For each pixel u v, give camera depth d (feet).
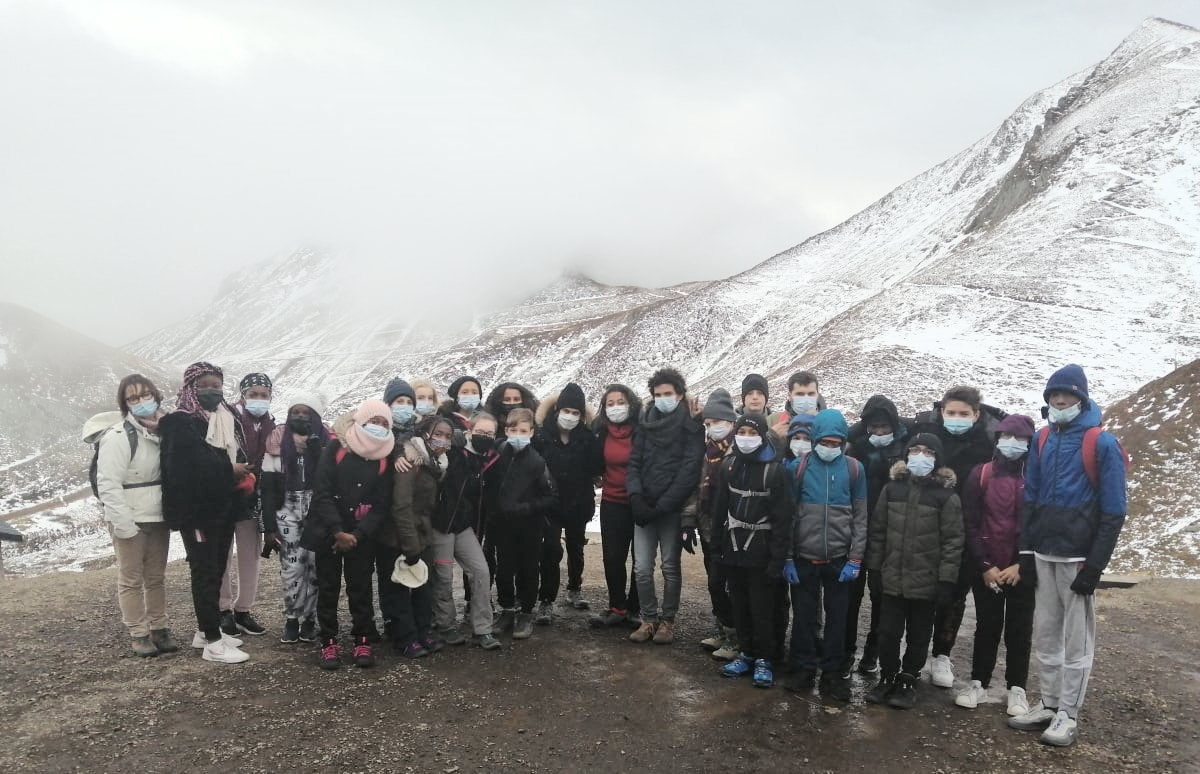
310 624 23.30
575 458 24.82
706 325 325.01
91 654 21.20
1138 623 28.09
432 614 23.75
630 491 22.77
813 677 20.66
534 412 25.59
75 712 17.21
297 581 22.81
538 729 17.16
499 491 23.02
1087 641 17.39
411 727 17.02
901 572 19.02
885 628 19.35
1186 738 17.69
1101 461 17.17
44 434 309.22
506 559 23.80
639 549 23.52
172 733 16.30
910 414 99.04
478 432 23.07
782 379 142.92
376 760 15.44
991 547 19.11
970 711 19.02
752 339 290.35
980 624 19.67
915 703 19.43
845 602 19.80
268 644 22.67
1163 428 59.06
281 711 17.62
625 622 25.54
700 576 35.01
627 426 24.29
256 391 22.86
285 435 22.81
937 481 19.08
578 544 28.09
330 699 18.43
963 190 392.88
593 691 19.49
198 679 19.45
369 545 21.02
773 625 20.25
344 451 20.67
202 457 20.47
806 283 352.69
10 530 55.57
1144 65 280.51
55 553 152.97
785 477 19.74
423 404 25.11
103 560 108.47
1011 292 145.48
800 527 19.85
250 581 23.89
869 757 16.34
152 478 20.99
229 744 15.89
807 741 17.02
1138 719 18.81
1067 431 17.78
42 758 15.03
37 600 27.40
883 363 121.29
